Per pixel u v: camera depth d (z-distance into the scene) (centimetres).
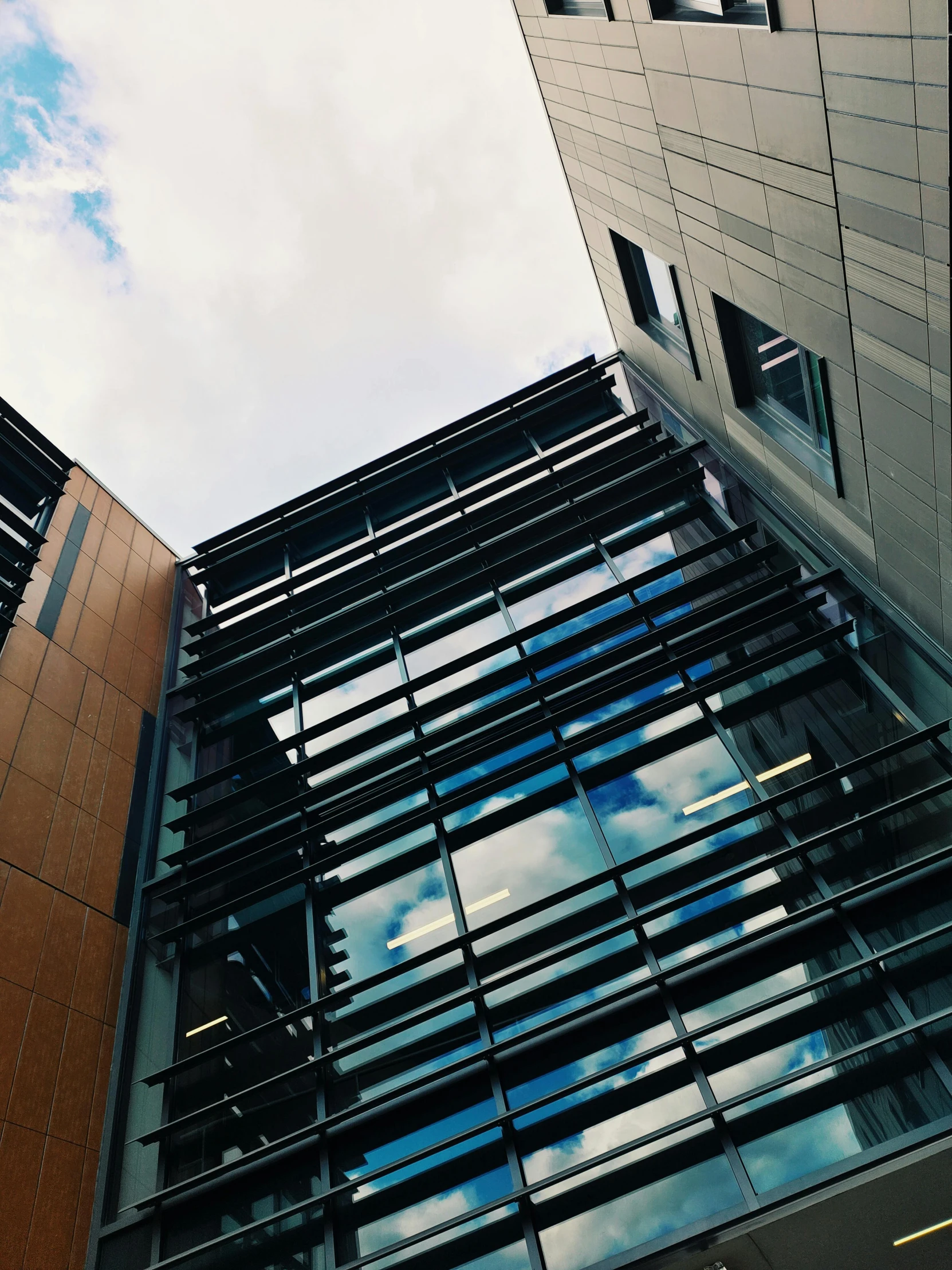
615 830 1181
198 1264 932
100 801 1584
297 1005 1159
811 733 1166
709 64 951
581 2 1333
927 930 912
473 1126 948
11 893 1285
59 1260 1023
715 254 1223
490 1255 840
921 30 615
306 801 1484
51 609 1798
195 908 1412
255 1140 1028
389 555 2070
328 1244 899
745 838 1084
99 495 2300
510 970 1053
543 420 2325
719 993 956
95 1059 1247
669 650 1405
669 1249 782
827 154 813
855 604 1293
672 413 1964
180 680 2041
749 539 1559
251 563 2391
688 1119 841
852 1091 827
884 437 979
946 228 685
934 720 1073
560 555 1777
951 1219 786
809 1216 771
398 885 1273
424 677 1609
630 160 1400
